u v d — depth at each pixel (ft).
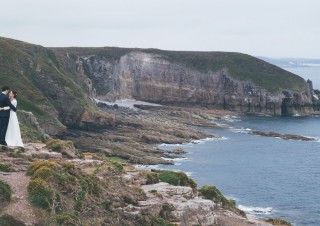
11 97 96.12
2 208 69.15
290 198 256.52
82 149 374.02
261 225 115.55
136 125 483.10
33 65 515.50
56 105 478.18
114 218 84.53
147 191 104.42
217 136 487.20
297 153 406.41
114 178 101.40
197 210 102.12
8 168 84.33
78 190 82.69
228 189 274.16
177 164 345.51
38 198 73.72
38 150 105.19
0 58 497.87
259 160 370.53
